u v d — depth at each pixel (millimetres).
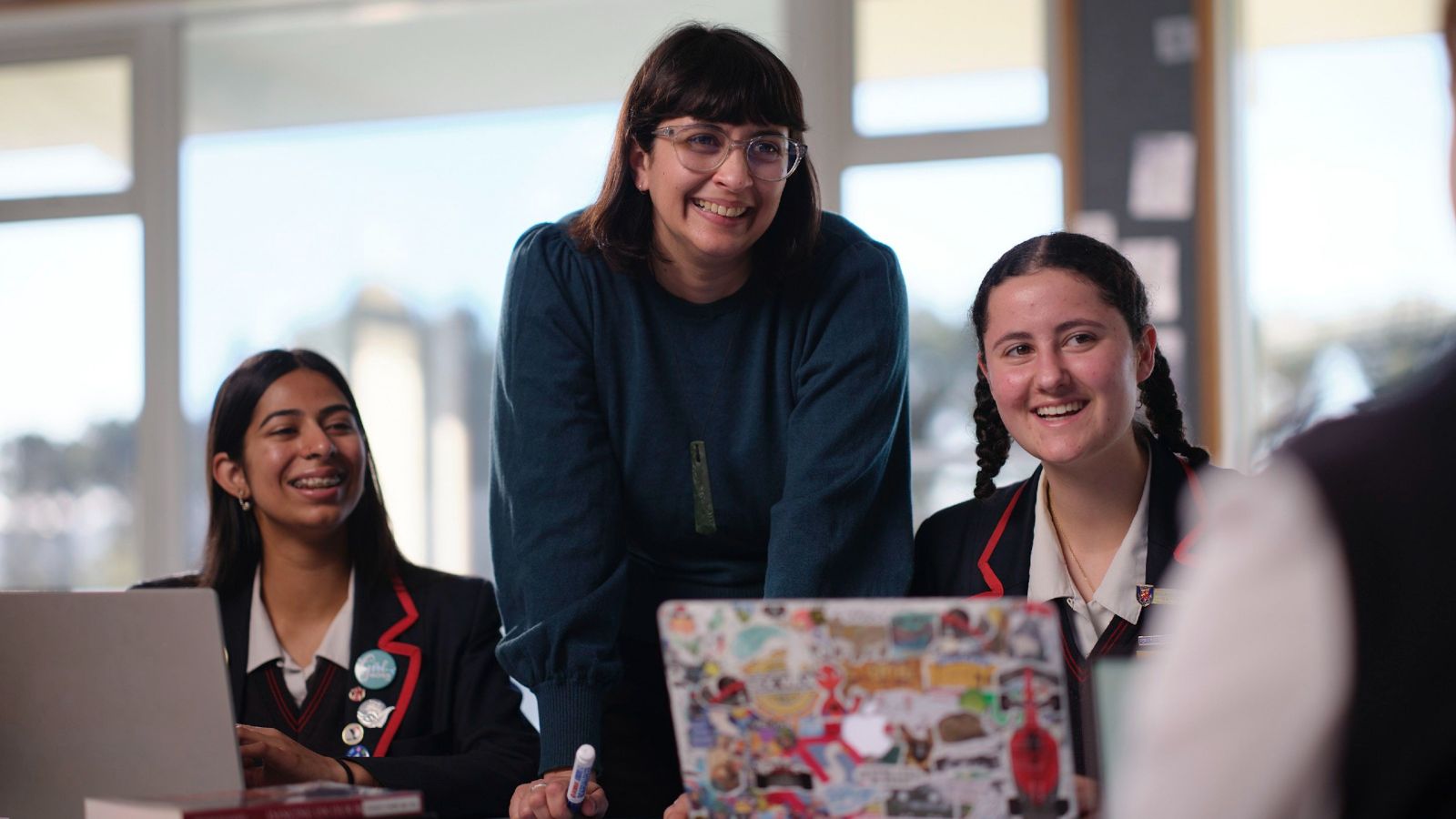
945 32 4211
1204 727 645
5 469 4809
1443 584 640
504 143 4805
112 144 4785
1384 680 642
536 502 1792
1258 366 3881
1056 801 1028
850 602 1059
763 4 4406
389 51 4832
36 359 4801
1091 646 1650
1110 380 1619
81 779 1373
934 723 1046
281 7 4629
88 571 4758
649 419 1854
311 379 2059
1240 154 3910
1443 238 3764
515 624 1824
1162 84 3850
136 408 4742
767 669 1074
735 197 1668
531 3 4496
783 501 1786
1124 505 1695
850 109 4266
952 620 1040
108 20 4727
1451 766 650
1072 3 3916
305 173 4832
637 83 1720
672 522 1906
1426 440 661
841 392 1787
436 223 4793
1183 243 3816
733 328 1844
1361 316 3826
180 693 1320
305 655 2018
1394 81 3814
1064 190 3910
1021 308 1643
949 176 4184
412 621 2021
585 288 1835
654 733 1904
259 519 2061
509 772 1853
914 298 4180
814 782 1069
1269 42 3912
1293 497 662
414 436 4734
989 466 1883
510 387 1839
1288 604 644
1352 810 671
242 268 4805
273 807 1144
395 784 1733
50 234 4816
